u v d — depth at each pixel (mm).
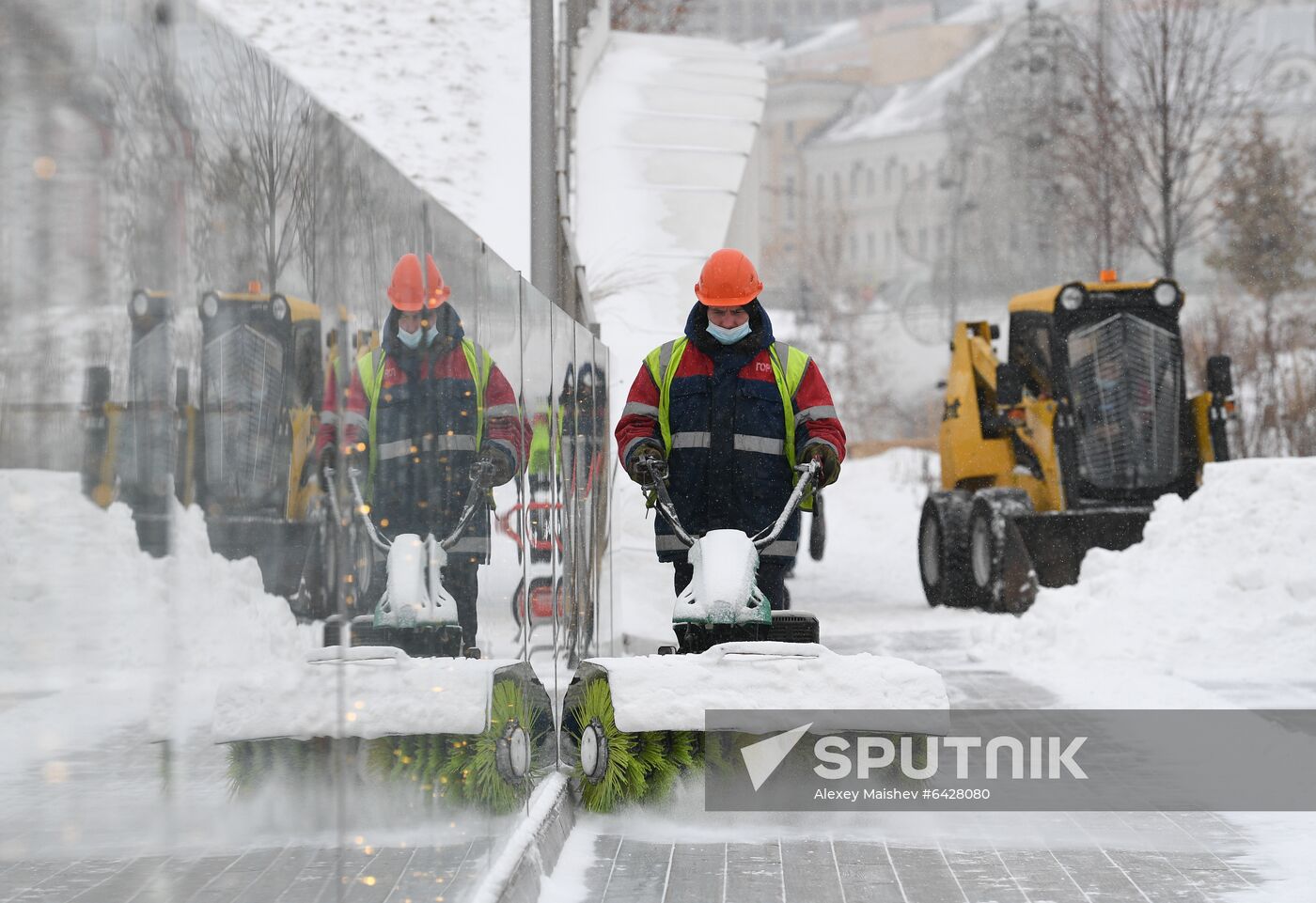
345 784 8945
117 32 6367
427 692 10750
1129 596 34812
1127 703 26359
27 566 5809
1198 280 123625
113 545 6352
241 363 7582
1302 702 26031
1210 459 46500
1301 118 127812
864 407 162875
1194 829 16953
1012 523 44594
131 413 6453
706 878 14547
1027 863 15250
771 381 19922
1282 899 13695
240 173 7598
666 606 34812
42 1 5836
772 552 19562
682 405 19891
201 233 7129
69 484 6035
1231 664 30859
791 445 19969
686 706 16609
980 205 132500
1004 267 133250
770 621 18156
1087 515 43938
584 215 58156
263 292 7879
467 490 12633
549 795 16281
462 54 66375
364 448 9625
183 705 6965
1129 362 47188
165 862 6793
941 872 14820
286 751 8070
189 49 7035
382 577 9906
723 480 19719
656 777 17125
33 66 5777
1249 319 82750
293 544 8289
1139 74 83312
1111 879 14539
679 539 19562
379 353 10070
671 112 69312
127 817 6500
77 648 6133
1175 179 83562
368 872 9305
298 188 8430
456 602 12023
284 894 8000
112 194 6312
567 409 20703
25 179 5723
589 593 24172
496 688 13492
